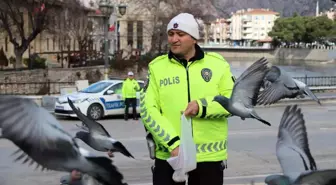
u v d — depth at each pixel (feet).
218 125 11.24
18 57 127.65
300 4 638.53
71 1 142.61
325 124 53.06
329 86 96.17
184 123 10.33
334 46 407.85
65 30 142.72
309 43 398.83
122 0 182.19
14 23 129.70
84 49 149.07
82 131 8.02
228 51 420.77
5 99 6.15
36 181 26.76
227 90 11.51
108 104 61.21
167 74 11.46
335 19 436.35
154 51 172.55
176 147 10.73
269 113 63.46
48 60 162.91
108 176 7.00
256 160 33.42
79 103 58.39
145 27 208.95
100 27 164.25
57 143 6.50
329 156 34.73
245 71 9.73
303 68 264.31
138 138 43.91
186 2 177.88
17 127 6.19
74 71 124.06
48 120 6.47
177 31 11.23
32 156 6.39
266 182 8.41
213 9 189.98
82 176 6.89
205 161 11.23
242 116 9.80
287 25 389.19
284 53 395.55
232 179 27.78
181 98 11.30
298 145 8.58
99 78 127.65
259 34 650.43
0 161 31.04
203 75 11.39
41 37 166.91
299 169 8.29
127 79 60.64
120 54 152.15
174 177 10.30
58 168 6.59
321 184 7.95
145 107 11.35
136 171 29.78
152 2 179.93
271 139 42.75
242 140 42.32
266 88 10.12
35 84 100.22
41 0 125.49
